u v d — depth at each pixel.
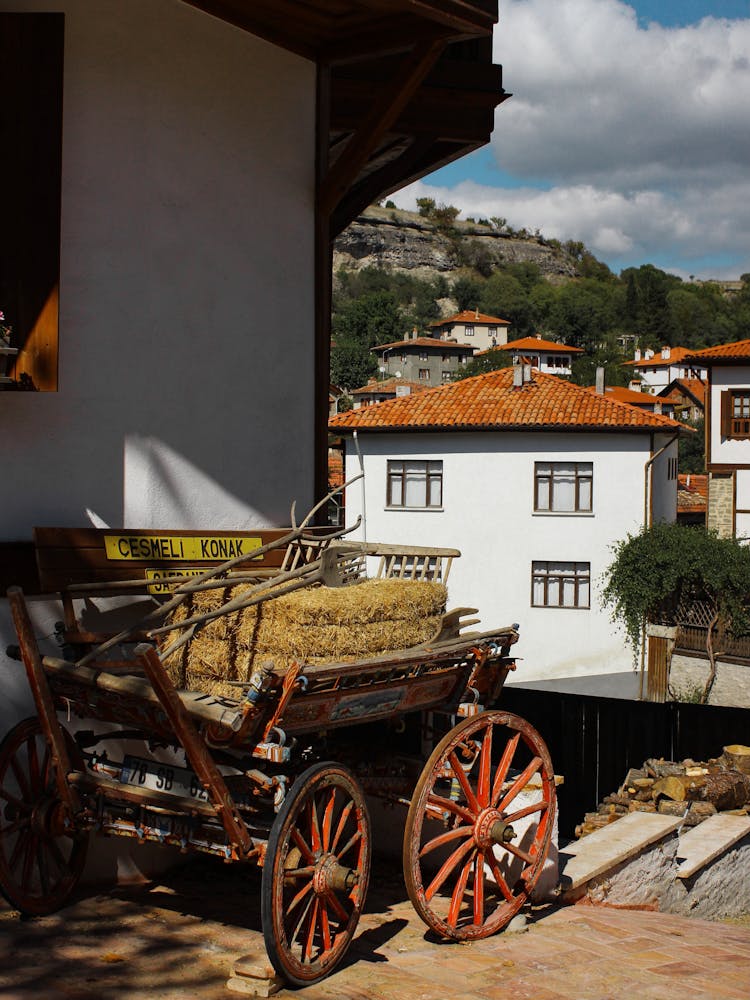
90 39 6.18
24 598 5.30
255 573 5.64
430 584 5.76
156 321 6.54
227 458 6.98
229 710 4.41
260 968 4.54
